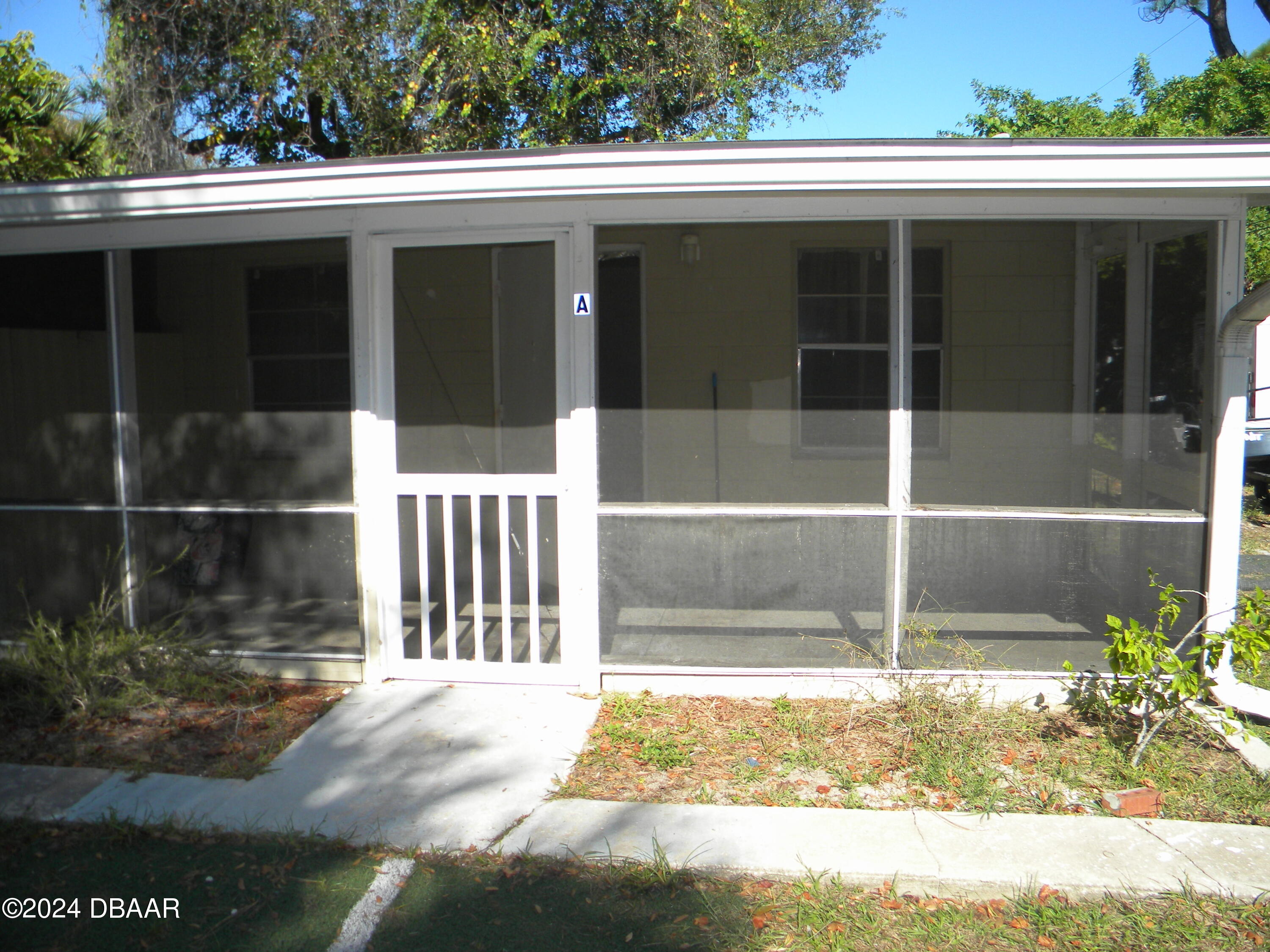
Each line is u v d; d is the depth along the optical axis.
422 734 4.45
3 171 11.16
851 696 4.79
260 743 4.36
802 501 4.89
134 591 5.25
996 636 4.79
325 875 3.30
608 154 4.26
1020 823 3.61
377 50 11.91
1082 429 4.80
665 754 4.21
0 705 4.57
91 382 5.21
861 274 4.82
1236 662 4.21
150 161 12.08
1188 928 3.00
